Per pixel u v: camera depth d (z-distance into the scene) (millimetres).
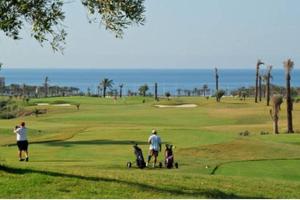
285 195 22969
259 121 90625
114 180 22422
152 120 90875
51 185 20359
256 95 135625
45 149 44281
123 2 20922
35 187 19875
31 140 52312
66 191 19672
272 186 24969
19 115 107875
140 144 47938
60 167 27516
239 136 54938
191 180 24516
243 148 44219
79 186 20609
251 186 24469
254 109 107500
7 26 20562
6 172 21953
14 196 18469
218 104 122500
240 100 148750
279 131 71500
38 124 80625
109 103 133750
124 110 111688
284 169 34469
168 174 26391
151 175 25297
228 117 95062
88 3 21047
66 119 92750
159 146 35562
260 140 51281
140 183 22281
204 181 24531
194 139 50531
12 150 43844
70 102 133250
